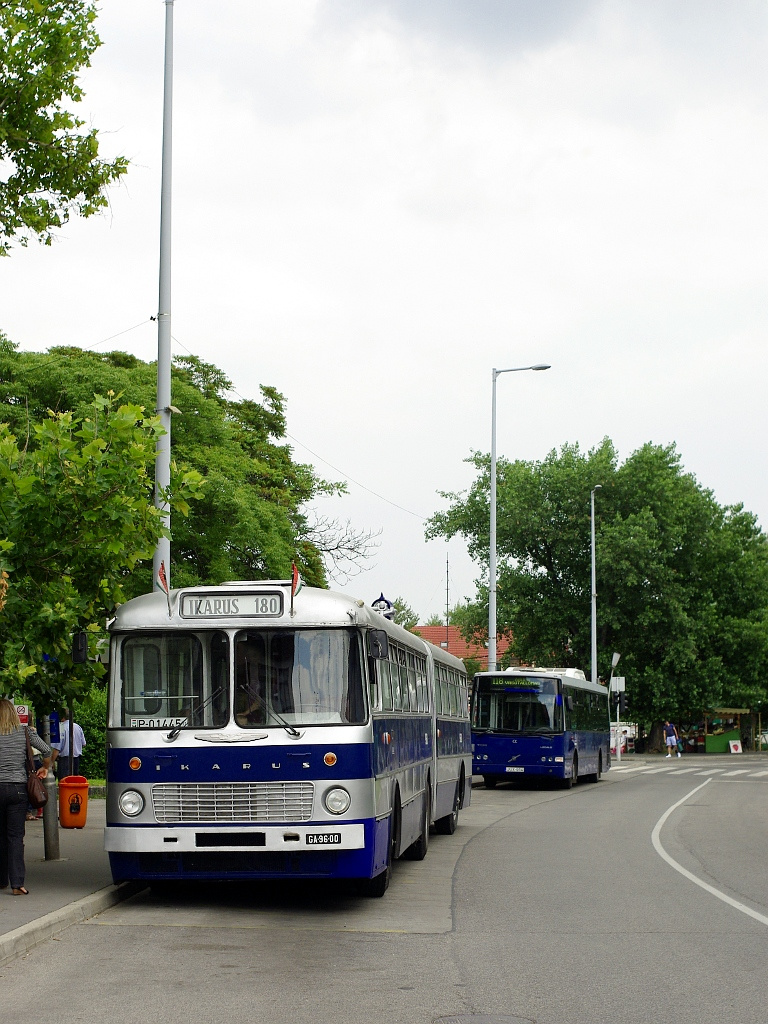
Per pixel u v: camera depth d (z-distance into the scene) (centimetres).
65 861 1441
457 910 1205
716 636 6694
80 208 1639
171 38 1909
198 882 1366
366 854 1160
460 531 6712
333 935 1047
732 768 5259
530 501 6400
